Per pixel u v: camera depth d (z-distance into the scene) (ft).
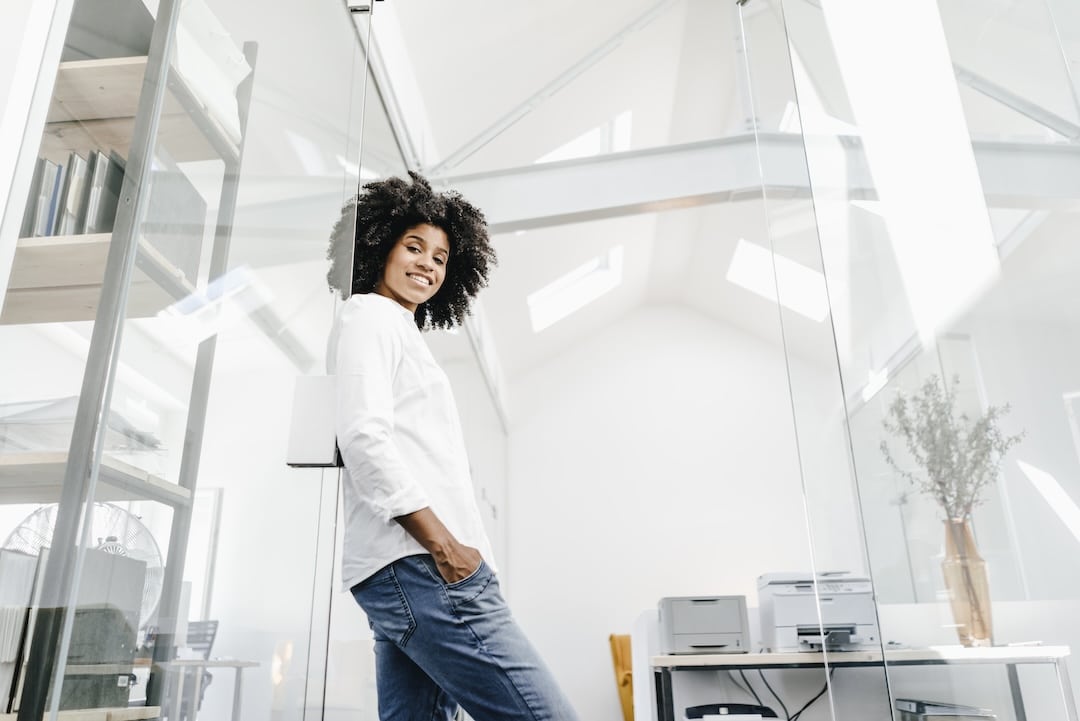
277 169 4.09
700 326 22.03
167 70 3.09
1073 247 4.32
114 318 2.70
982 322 4.15
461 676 3.12
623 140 14.99
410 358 3.60
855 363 4.29
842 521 4.52
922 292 4.21
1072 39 4.60
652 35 12.62
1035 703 3.65
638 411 21.31
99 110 3.04
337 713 6.09
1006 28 4.62
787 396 21.09
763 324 20.94
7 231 2.88
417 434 3.49
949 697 3.73
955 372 4.08
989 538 3.83
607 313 21.40
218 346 3.43
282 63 4.33
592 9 10.94
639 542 20.04
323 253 4.42
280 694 4.05
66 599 2.38
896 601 3.93
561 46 11.22
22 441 2.59
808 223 4.94
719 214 17.65
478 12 9.42
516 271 16.25
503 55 10.52
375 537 3.27
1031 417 4.03
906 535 3.97
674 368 21.65
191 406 3.20
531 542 20.17
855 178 4.45
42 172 2.97
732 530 20.02
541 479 20.76
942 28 4.60
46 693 2.30
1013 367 4.09
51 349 2.71
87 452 2.55
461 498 3.48
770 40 5.41
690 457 20.76
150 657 2.88
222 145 3.55
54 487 2.53
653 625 10.98
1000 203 4.33
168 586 3.00
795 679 10.29
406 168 9.87
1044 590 3.75
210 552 3.31
